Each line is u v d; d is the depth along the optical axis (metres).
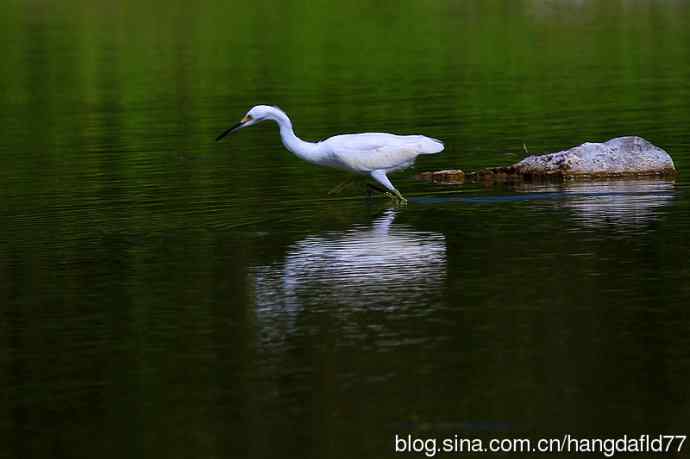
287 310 12.98
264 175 20.92
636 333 11.88
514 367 11.08
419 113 27.23
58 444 9.86
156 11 45.75
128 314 13.04
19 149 24.44
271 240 16.16
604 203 17.77
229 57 36.84
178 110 28.83
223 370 11.30
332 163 18.27
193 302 13.39
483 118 26.34
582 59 34.78
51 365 11.57
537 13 43.88
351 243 15.85
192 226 17.14
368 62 35.41
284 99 29.84
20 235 16.89
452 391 10.61
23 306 13.45
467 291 13.46
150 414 10.37
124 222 17.52
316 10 45.25
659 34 38.62
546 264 14.46
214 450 9.70
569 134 24.05
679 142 22.59
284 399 10.58
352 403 10.45
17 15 45.72
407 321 12.48
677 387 10.55
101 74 34.62
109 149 24.08
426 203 18.33
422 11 44.78
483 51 36.66
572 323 12.23
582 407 10.23
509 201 18.22
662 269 14.04
